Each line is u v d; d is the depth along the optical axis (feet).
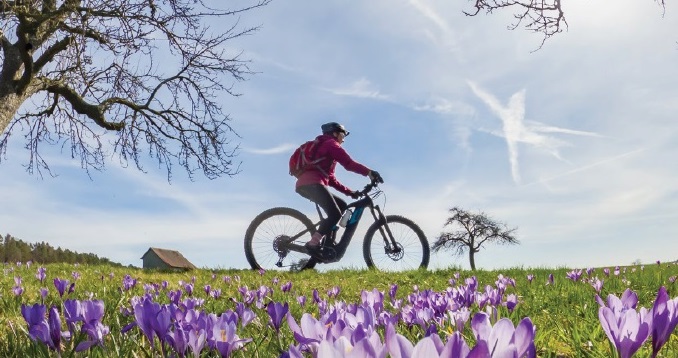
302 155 31.86
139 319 5.31
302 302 12.32
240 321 10.28
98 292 17.02
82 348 6.16
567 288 19.89
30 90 37.45
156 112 41.16
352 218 32.81
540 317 12.45
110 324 9.72
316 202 31.99
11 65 36.09
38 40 36.35
